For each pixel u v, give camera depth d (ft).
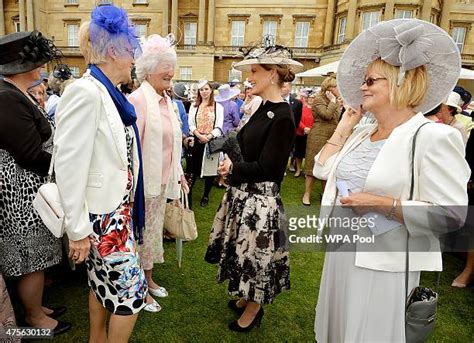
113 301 5.13
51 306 7.96
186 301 8.50
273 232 6.45
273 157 6.11
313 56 81.71
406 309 4.12
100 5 4.92
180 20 86.17
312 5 80.79
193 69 83.76
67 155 4.45
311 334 7.50
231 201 6.97
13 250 6.34
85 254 4.81
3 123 5.74
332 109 15.43
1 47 5.92
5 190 6.11
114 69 5.06
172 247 11.59
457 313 8.68
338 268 4.74
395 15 72.28
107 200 4.88
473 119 13.32
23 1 85.92
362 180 4.32
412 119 4.07
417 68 3.96
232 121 17.29
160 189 7.82
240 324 7.47
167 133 7.95
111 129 4.79
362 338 4.35
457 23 76.33
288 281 7.00
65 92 4.56
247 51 6.91
